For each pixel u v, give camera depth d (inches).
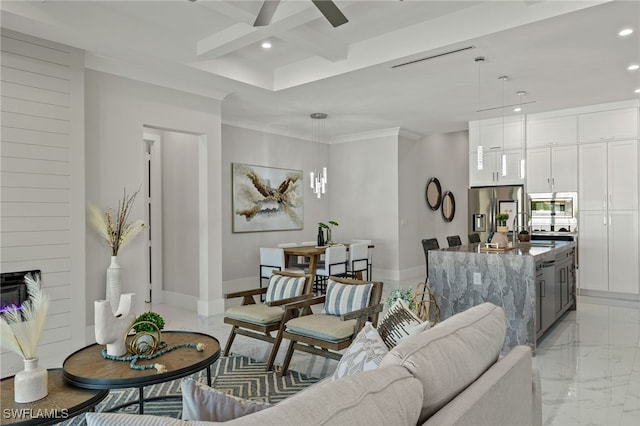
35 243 138.6
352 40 168.2
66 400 72.8
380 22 152.3
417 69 171.5
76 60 149.5
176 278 233.6
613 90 205.8
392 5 139.4
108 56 157.6
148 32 153.0
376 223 310.5
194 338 105.9
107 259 163.6
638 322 185.8
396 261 300.5
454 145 387.9
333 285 134.3
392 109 240.4
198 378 125.1
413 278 307.4
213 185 204.7
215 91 200.7
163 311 216.2
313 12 124.8
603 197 232.7
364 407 37.5
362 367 60.0
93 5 138.3
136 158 173.3
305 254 236.7
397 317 78.0
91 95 159.6
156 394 113.9
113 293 157.6
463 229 394.9
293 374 128.9
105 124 163.8
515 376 58.8
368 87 196.5
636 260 224.4
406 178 309.7
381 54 163.3
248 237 272.2
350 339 119.0
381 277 308.2
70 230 147.0
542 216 249.3
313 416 34.6
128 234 164.7
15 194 134.6
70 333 146.3
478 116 259.9
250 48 176.7
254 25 108.0
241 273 267.3
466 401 46.6
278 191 293.4
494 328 64.2
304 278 143.7
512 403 57.4
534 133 252.7
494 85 195.2
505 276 152.8
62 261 144.9
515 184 258.4
